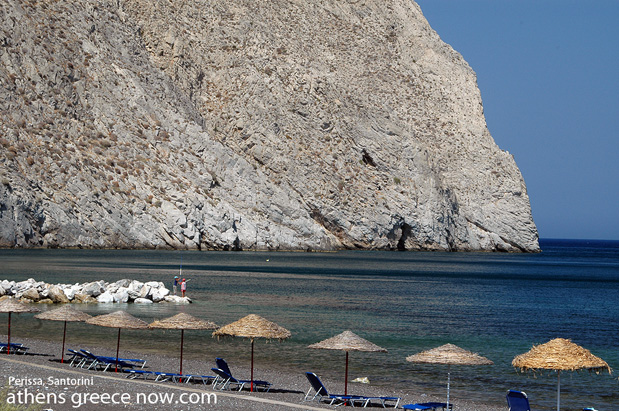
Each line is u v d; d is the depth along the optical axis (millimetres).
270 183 158875
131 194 133750
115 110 145125
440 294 79438
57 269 78312
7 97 128750
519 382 32469
